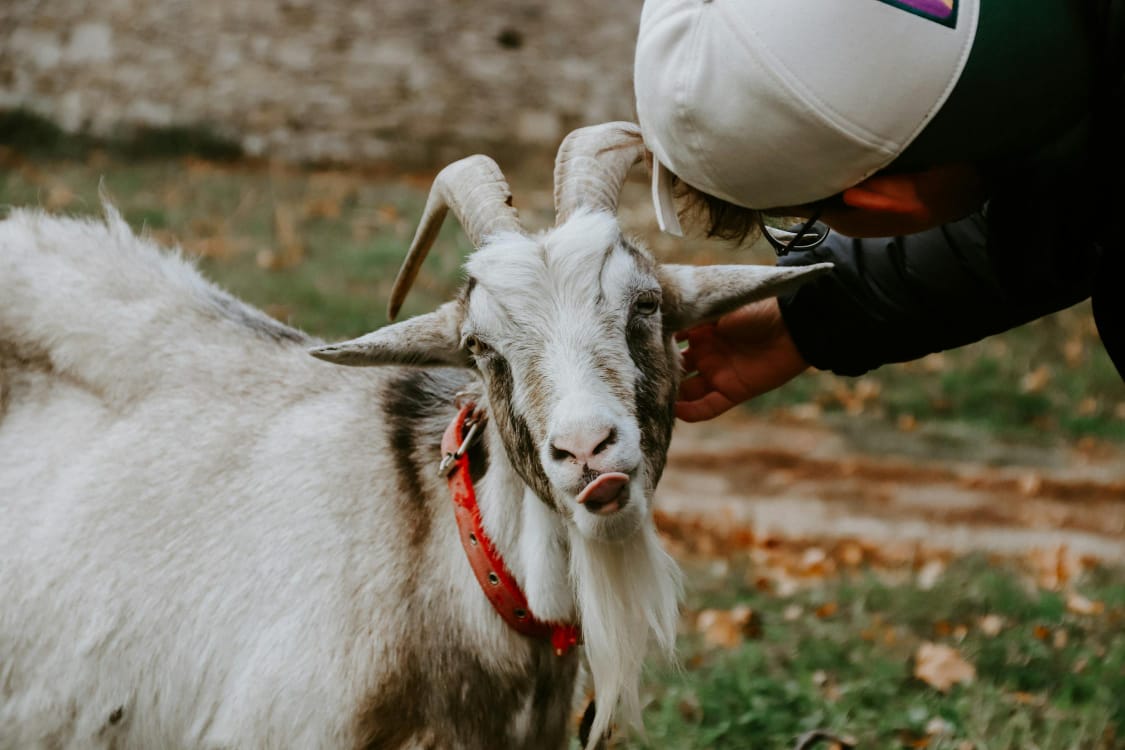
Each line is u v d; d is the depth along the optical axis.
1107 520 8.16
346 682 2.83
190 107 14.85
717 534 7.29
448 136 15.34
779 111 2.29
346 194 13.55
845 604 5.71
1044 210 2.37
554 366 2.59
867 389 10.34
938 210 2.46
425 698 2.86
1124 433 9.84
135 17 14.74
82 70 14.72
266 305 9.91
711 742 4.14
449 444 2.91
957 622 5.46
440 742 2.86
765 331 3.23
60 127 14.52
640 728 2.95
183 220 11.97
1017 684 4.74
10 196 11.83
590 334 2.62
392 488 2.98
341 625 2.86
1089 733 4.26
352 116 15.15
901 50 2.21
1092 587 6.26
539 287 2.65
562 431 2.50
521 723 2.94
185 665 2.97
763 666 4.80
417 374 3.17
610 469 2.49
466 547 2.86
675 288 2.89
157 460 3.09
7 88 14.63
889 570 6.68
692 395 3.36
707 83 2.34
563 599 2.83
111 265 3.33
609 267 2.68
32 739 3.11
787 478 8.64
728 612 5.45
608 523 2.54
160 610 2.99
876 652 4.96
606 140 2.89
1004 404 10.25
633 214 13.19
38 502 3.13
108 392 3.20
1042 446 9.59
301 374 3.22
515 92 15.51
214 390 3.19
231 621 2.94
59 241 3.35
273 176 14.19
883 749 4.13
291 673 2.85
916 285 3.00
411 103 15.27
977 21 2.19
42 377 3.25
